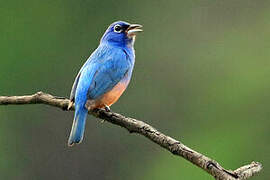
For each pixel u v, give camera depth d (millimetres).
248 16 18906
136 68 18172
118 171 17188
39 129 17344
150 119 17688
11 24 18859
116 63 9609
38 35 18828
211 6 18828
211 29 18812
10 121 17422
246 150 17672
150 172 17266
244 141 17672
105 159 17156
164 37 18734
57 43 18828
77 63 18703
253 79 18344
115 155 17156
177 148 7004
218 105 17969
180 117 17781
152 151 17250
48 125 17266
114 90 9414
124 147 17219
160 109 17781
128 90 17750
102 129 17203
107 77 9398
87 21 18906
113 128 17172
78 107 8883
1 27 18812
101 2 18938
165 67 18359
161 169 17266
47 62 18672
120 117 7742
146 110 17703
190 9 18859
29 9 18906
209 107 17922
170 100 17891
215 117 17828
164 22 18797
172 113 17781
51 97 8836
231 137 17609
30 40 18750
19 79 18438
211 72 18453
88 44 18828
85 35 18859
